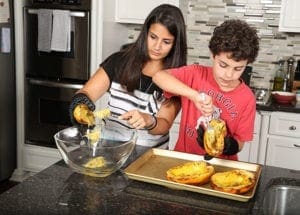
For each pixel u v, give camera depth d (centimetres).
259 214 92
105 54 279
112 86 155
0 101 277
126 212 90
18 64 284
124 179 108
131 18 287
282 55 289
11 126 294
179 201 97
